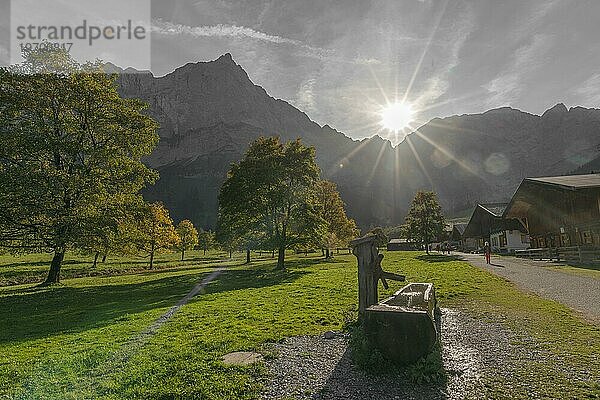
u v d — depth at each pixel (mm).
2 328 12953
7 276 36250
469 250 66062
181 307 14523
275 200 32312
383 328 6910
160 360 7699
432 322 6762
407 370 6512
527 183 37969
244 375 6711
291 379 6512
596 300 12922
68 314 15164
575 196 34469
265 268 33875
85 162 26391
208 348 8406
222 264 47469
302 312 12156
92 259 57031
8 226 23875
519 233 56219
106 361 7918
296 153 34344
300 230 32656
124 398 6023
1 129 24188
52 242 24328
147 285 24750
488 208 64938
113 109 28312
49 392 6441
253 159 34281
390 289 16484
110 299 18922
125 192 28234
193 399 5887
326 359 7480
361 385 6195
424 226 51312
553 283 17391
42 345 9969
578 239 34969
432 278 20188
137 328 11117
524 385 5984
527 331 9133
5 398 6250
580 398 5504
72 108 27109
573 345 7934
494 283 17781
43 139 24344
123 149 28422
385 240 10570
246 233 33938
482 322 10203
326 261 40531
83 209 24484
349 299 14305
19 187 22484
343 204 51031
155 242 44312
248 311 12695
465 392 5801
